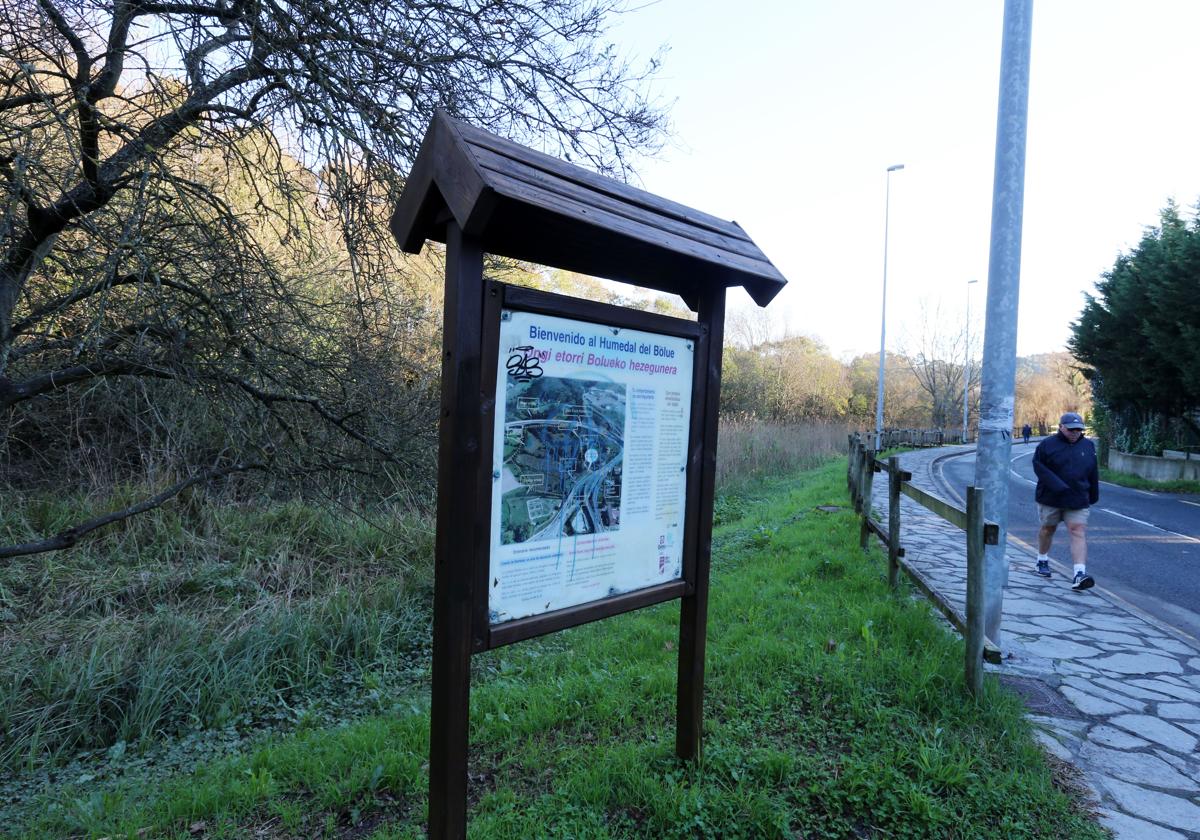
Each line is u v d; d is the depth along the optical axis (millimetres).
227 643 4969
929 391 55594
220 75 4461
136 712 4203
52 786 3516
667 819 2590
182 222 4512
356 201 4973
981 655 3607
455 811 2174
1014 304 5121
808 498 11945
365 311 5691
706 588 3021
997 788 2844
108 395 6355
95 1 3941
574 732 3436
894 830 2621
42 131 3836
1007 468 5039
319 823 2775
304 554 7242
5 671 4469
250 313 4879
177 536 7062
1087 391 47312
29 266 4348
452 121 2121
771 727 3348
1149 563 8500
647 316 2648
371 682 4871
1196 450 21109
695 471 2945
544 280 7219
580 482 2480
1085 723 3676
